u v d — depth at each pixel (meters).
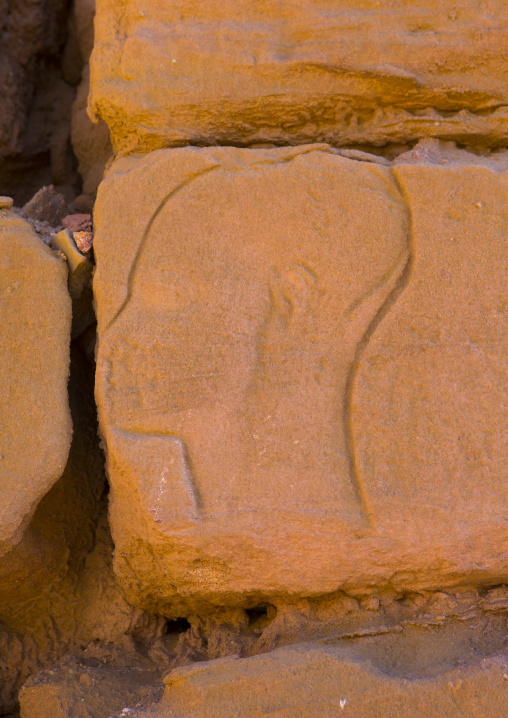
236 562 2.10
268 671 1.95
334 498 2.08
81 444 2.57
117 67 2.34
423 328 2.13
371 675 1.91
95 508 2.59
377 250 2.16
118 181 2.21
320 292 2.16
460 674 1.89
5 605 2.38
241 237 2.17
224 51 2.32
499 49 2.33
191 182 2.20
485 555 2.07
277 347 2.14
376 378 2.12
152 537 2.10
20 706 2.23
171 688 2.02
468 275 2.14
